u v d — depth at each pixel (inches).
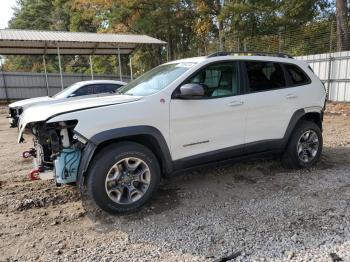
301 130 215.9
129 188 161.8
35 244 138.6
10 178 222.1
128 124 158.6
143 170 164.6
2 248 136.0
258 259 123.5
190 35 1444.4
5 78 1057.5
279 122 206.7
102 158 154.0
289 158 216.7
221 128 184.4
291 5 1031.6
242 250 129.6
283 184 195.9
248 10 1040.8
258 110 196.4
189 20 1350.9
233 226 148.3
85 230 149.3
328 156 252.1
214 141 183.5
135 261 124.8
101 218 159.8
